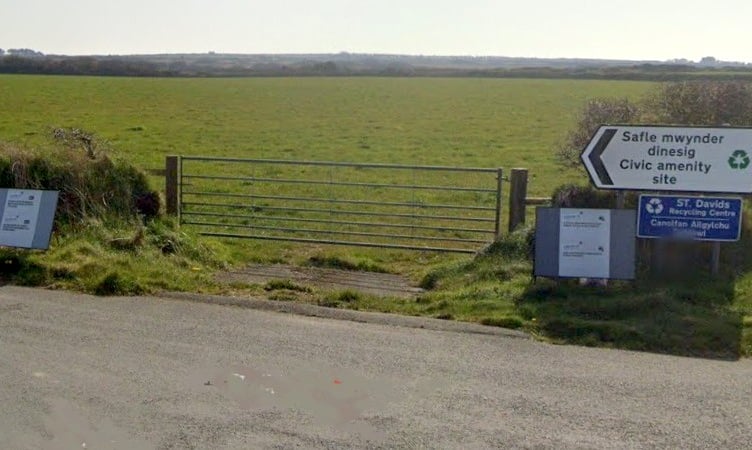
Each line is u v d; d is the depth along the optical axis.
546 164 23.48
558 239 8.25
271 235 13.00
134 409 5.07
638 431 4.84
